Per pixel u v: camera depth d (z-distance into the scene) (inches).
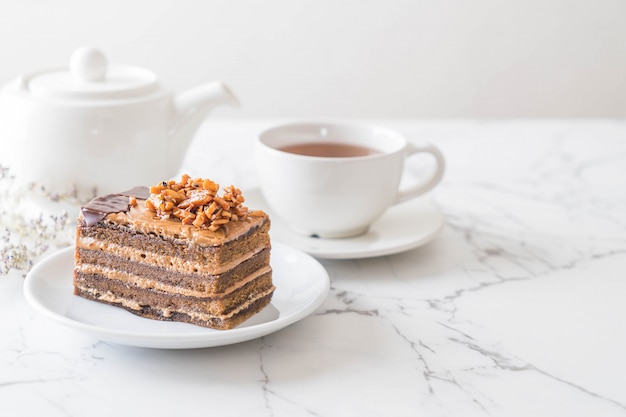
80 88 24.6
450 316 21.2
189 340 18.4
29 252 23.5
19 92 24.7
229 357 19.4
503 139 34.9
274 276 22.3
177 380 18.6
